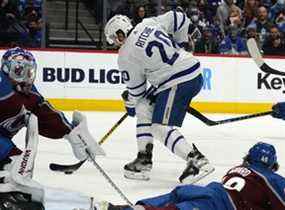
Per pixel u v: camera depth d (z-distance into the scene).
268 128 20.72
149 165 13.34
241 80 23.45
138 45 12.55
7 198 8.04
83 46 27.77
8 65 8.52
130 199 11.79
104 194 12.09
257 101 23.55
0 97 8.41
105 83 22.81
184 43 13.57
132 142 17.52
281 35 26.44
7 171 8.22
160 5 25.97
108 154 15.86
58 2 29.22
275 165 8.61
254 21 26.78
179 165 14.85
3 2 25.39
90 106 22.84
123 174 13.81
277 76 23.62
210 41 26.02
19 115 8.59
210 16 27.55
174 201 8.37
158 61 12.56
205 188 8.29
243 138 18.78
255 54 16.42
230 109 23.44
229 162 15.35
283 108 13.09
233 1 27.62
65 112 22.33
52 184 12.67
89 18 29.61
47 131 9.38
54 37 28.50
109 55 22.80
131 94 13.13
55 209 9.68
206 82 23.25
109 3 28.14
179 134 12.57
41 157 15.23
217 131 19.84
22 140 17.05
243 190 8.18
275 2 28.84
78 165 13.35
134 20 25.92
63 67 22.67
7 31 25.17
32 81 8.72
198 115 13.94
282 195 8.18
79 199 10.41
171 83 12.62
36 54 22.52
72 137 9.45
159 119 12.70
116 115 22.16
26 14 25.69
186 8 27.34
